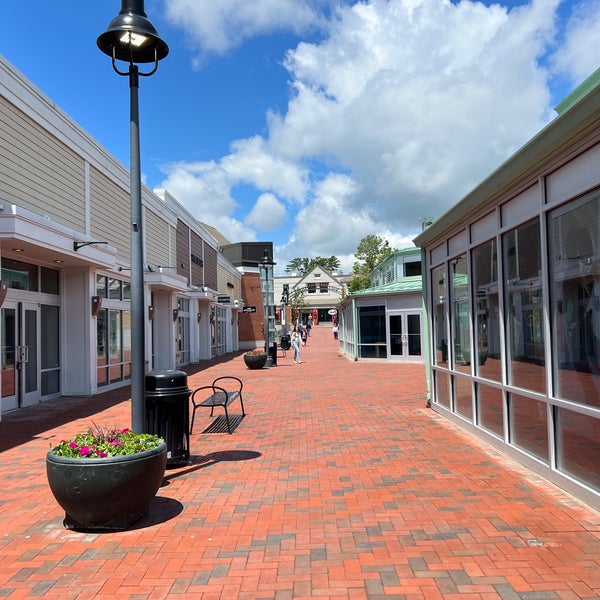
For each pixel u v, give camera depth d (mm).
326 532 4480
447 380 9430
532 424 6082
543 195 5586
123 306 16078
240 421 9688
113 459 4449
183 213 24672
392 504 5109
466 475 5961
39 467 6773
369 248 55969
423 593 3463
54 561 4039
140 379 5906
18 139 10531
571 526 4453
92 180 13992
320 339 51844
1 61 9945
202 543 4320
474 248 7883
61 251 10859
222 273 34781
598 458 4773
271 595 3490
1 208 9164
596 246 4730
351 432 8484
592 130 4582
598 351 4711
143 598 3488
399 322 23219
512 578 3623
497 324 7051
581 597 3375
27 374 11859
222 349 34406
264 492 5578
